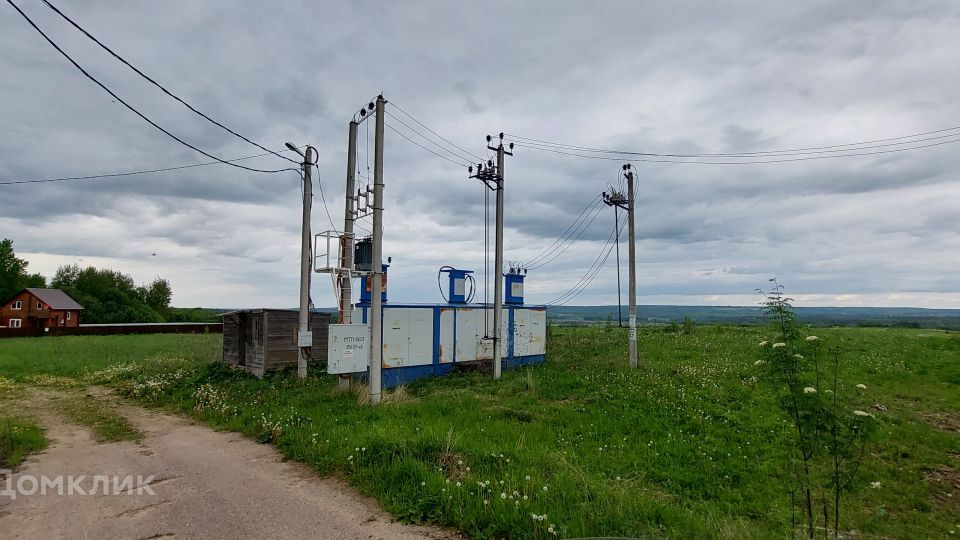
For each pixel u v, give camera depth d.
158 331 50.53
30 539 5.30
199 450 8.83
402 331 16.72
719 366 18.77
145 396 14.09
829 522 6.85
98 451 8.85
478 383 15.99
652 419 11.36
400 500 6.14
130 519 5.82
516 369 18.83
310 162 16.14
